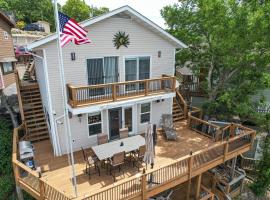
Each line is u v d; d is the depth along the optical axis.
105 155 9.68
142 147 10.33
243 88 13.77
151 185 9.27
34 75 18.45
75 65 10.96
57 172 10.13
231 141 11.69
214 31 12.58
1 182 11.70
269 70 14.44
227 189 12.41
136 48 12.49
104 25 11.09
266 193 13.98
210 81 15.78
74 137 11.86
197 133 14.33
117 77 12.40
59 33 7.18
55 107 11.07
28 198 10.85
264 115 13.32
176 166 10.06
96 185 9.27
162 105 14.68
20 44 33.16
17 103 16.14
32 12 62.19
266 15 10.95
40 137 13.12
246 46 12.20
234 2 12.06
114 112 12.75
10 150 13.05
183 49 16.70
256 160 14.29
